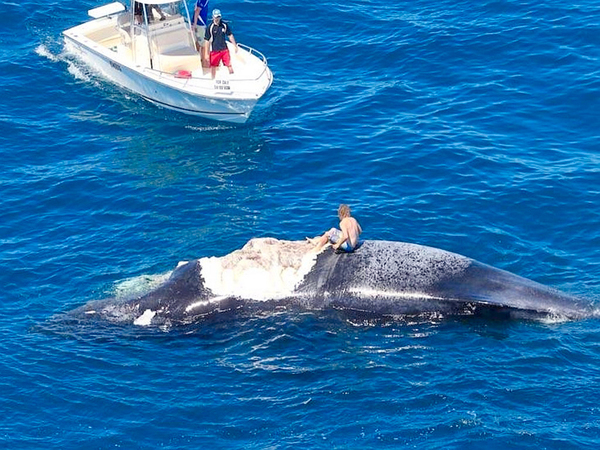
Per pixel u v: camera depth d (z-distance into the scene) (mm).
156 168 103312
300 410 70500
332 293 78375
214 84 112500
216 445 68312
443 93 113438
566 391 70688
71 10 131750
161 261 88312
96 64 121250
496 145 103438
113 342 77875
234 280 79812
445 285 77875
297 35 126438
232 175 101500
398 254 79688
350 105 112250
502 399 70312
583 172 98250
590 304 78375
